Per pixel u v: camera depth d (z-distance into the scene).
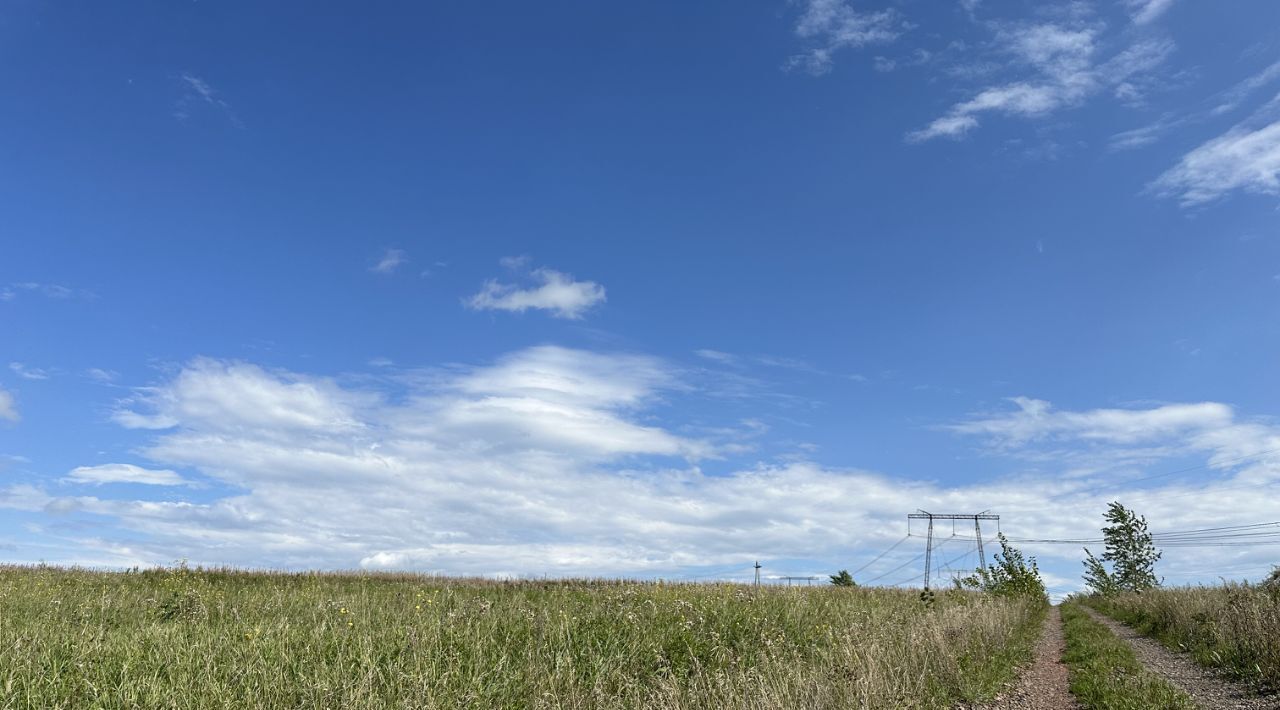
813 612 16.30
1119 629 24.73
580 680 9.42
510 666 9.84
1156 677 12.70
